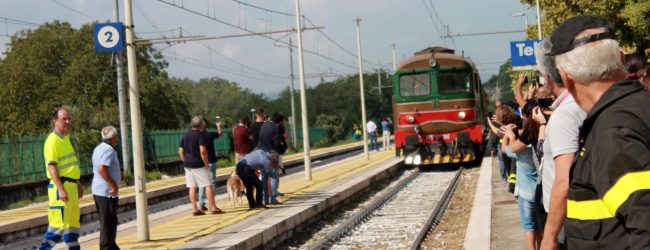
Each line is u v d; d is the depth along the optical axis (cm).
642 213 248
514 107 1636
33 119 4734
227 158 4994
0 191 2541
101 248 1034
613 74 290
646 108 266
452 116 2706
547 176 523
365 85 10125
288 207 1581
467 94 2705
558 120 426
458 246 1203
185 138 1560
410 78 2750
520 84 841
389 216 1659
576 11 2672
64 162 978
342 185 2067
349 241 1334
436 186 2262
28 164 2917
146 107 5091
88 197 2245
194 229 1337
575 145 417
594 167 274
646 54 2392
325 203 1700
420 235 1283
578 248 295
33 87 4884
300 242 1359
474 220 1260
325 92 10369
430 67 2725
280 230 1328
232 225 1348
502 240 1088
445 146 2720
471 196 1969
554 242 406
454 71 2709
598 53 289
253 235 1183
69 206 977
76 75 4712
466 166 2959
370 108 10088
